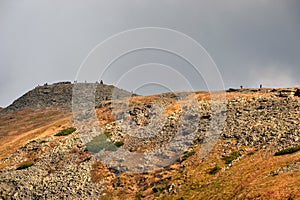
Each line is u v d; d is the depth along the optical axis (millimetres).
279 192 41094
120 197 55719
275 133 63281
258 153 57875
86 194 57281
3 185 58250
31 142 82875
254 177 48688
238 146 62500
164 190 54281
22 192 56812
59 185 59688
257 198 41812
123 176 61156
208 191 49906
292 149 54031
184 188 53156
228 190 47844
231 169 54812
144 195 54688
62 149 74500
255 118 73750
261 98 87188
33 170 66375
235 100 88000
